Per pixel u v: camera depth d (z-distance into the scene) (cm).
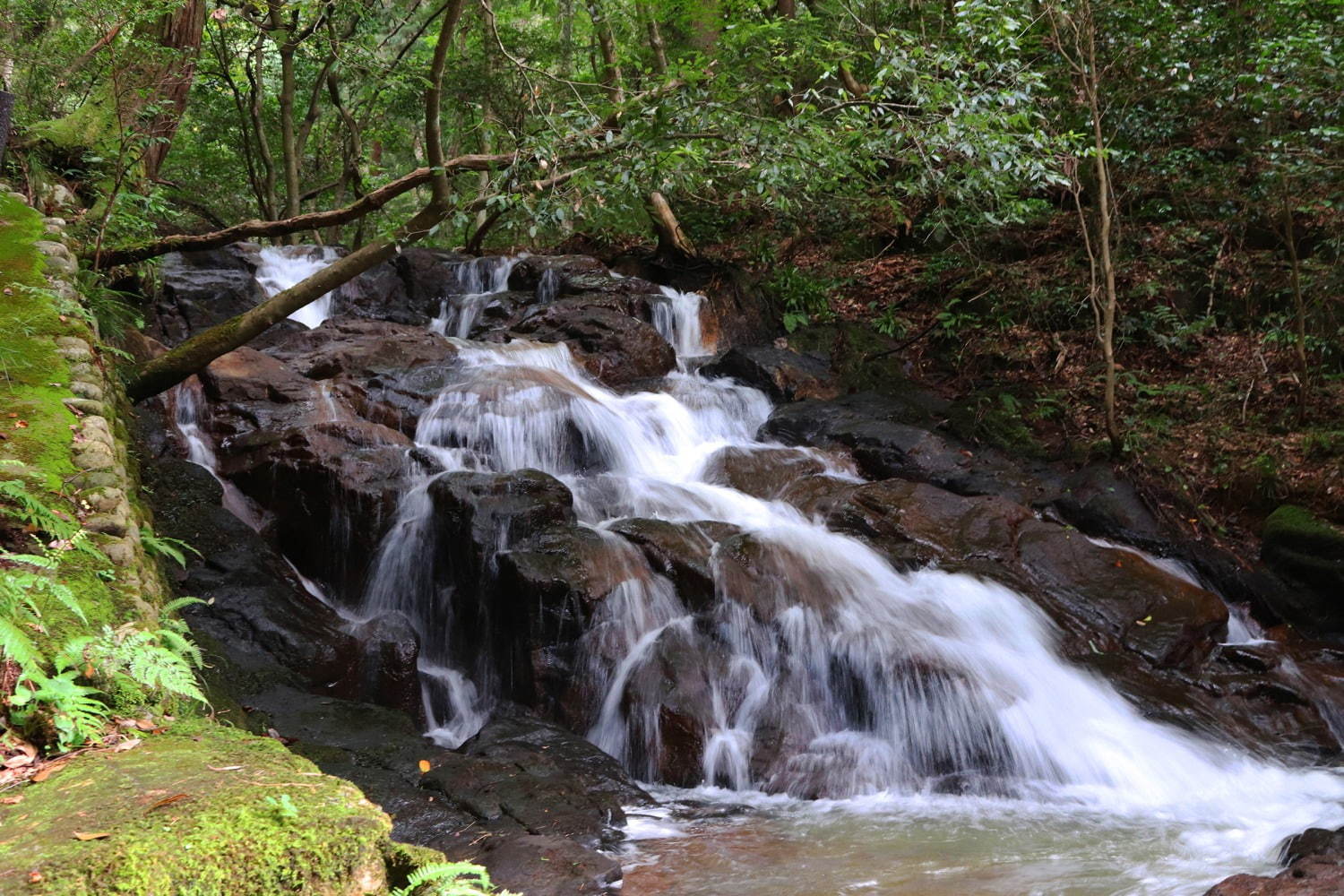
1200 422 1023
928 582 785
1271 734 692
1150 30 1059
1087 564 830
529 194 767
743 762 639
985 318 1227
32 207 912
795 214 1342
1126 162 1159
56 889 229
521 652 706
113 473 491
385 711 632
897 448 999
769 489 930
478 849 479
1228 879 420
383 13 1839
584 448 945
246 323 834
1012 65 827
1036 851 522
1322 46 912
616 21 1603
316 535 792
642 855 512
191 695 346
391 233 843
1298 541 881
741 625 714
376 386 944
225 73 1648
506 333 1151
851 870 494
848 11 1199
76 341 616
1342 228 995
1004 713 650
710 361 1218
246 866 246
